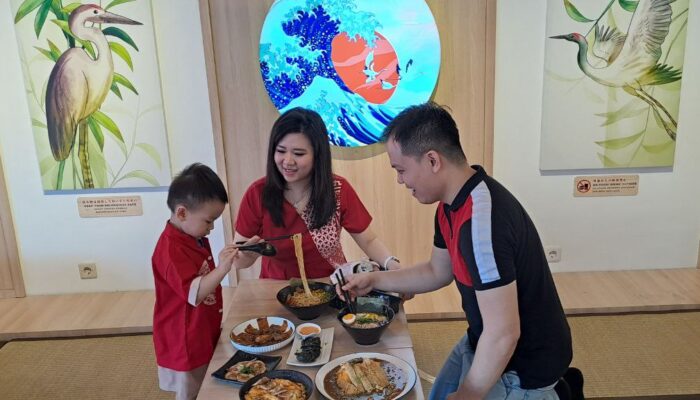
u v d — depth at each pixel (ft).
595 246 11.43
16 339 9.95
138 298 11.16
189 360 5.41
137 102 10.39
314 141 6.14
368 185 10.89
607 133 10.69
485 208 4.14
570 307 10.12
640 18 10.09
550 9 10.05
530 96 10.59
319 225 6.51
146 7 9.95
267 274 7.02
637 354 8.79
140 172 10.74
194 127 10.64
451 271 5.39
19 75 10.36
